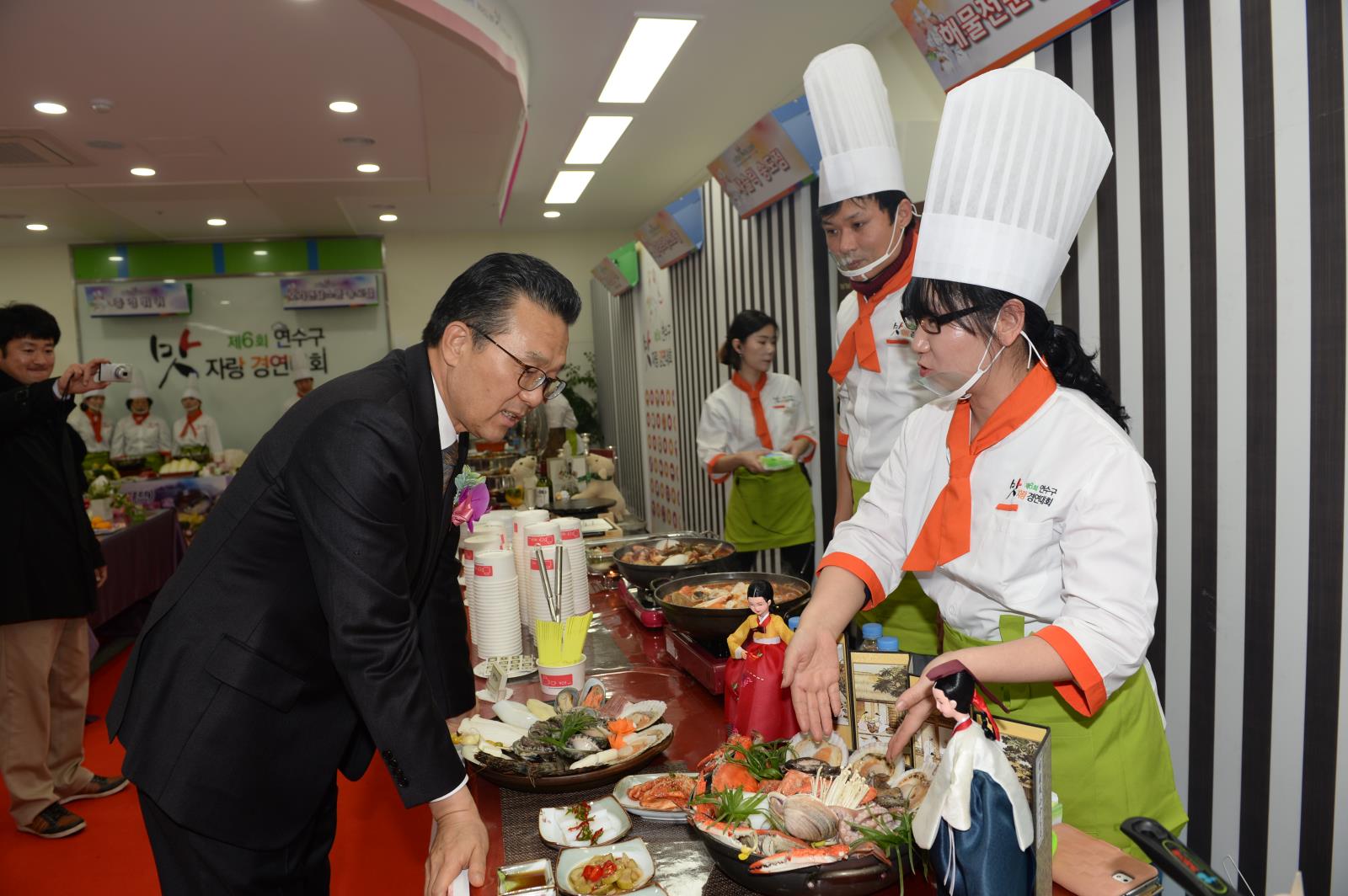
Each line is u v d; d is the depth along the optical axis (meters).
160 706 1.27
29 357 3.09
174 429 9.88
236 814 1.26
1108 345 2.40
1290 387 1.90
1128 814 1.37
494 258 1.24
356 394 1.21
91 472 7.01
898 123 3.40
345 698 1.39
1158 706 1.48
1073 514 1.35
